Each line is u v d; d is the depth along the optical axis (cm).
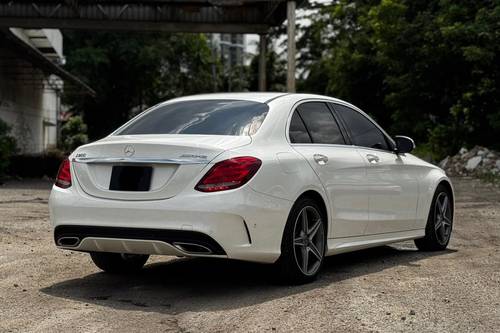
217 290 593
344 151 673
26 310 527
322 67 4716
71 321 495
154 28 2512
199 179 537
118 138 613
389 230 729
